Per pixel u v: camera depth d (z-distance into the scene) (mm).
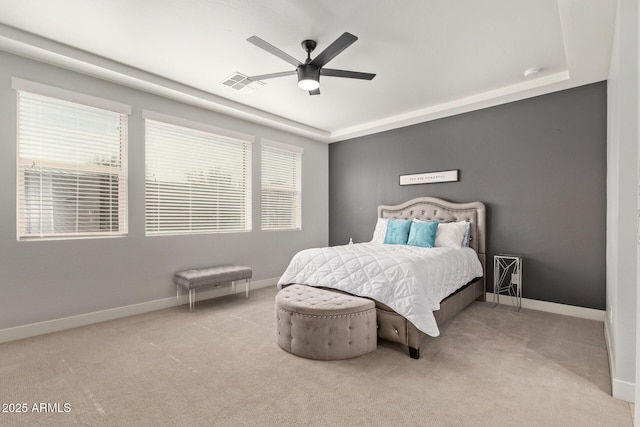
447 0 2217
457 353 2516
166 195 3857
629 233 1907
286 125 4961
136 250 3553
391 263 2727
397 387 2014
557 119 3602
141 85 3455
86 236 3236
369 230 5480
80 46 2852
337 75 2764
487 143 4145
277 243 5156
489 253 4113
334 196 6016
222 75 3445
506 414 1738
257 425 1649
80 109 3201
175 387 2012
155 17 2430
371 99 4129
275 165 5203
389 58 3051
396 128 5113
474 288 3783
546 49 2873
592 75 3182
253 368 2268
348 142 5797
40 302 2920
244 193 4754
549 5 2258
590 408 1793
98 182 3316
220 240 4371
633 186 1909
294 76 3473
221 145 4445
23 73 2836
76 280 3127
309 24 2516
